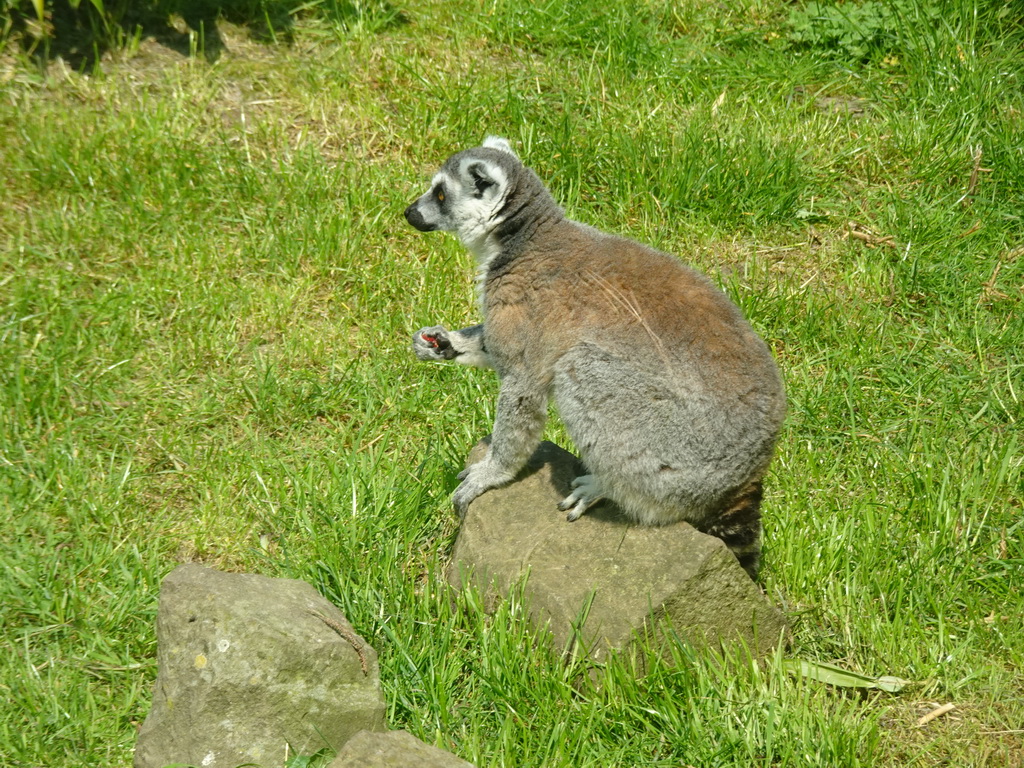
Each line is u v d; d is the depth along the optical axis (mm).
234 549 6051
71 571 5742
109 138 8711
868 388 7469
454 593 5613
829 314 8031
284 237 8227
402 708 5102
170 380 7160
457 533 6125
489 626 5387
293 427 7012
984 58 10328
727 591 5266
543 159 9164
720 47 10914
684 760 4820
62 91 9133
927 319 8109
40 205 8273
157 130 8789
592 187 9141
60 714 4980
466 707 5148
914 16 10734
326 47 10305
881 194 9211
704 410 5207
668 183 8930
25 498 6156
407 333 7797
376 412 7176
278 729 4500
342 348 7641
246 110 9461
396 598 5582
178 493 6449
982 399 7355
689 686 5082
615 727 4957
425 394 7289
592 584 5223
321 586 5668
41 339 7199
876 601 5793
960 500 6316
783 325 7977
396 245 8555
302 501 6277
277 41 10219
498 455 5863
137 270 7863
